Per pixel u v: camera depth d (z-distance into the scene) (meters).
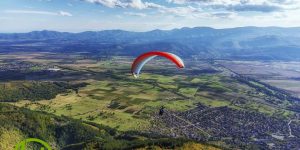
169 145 192.75
